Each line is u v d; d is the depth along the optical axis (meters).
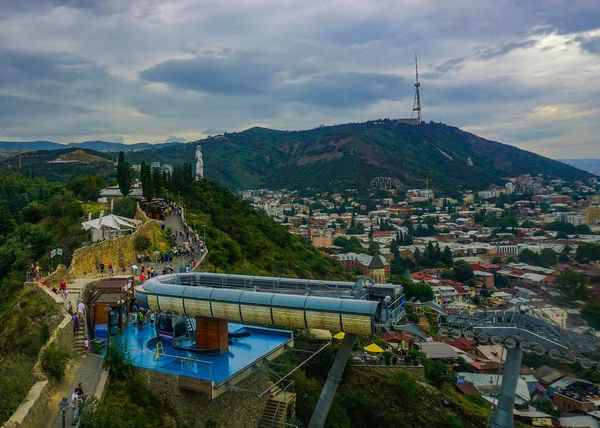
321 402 29.22
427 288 139.00
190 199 115.75
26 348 31.84
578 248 183.12
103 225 56.59
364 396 48.50
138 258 55.62
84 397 24.42
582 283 92.25
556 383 89.31
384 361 59.78
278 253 113.88
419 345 83.12
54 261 54.50
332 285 32.03
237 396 32.44
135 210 84.00
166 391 28.91
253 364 31.11
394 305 28.70
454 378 67.81
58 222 74.50
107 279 41.59
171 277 35.53
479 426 53.69
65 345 29.84
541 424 68.75
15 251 58.91
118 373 29.23
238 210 138.12
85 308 35.25
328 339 53.84
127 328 36.88
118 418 24.77
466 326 34.62
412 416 51.72
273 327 44.06
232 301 30.14
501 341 33.47
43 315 34.69
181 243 69.94
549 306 70.75
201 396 29.47
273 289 32.94
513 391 33.09
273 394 37.25
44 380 25.16
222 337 32.44
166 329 34.16
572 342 33.25
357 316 26.84
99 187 104.12
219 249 77.31
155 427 26.86
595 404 79.31
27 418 21.55
